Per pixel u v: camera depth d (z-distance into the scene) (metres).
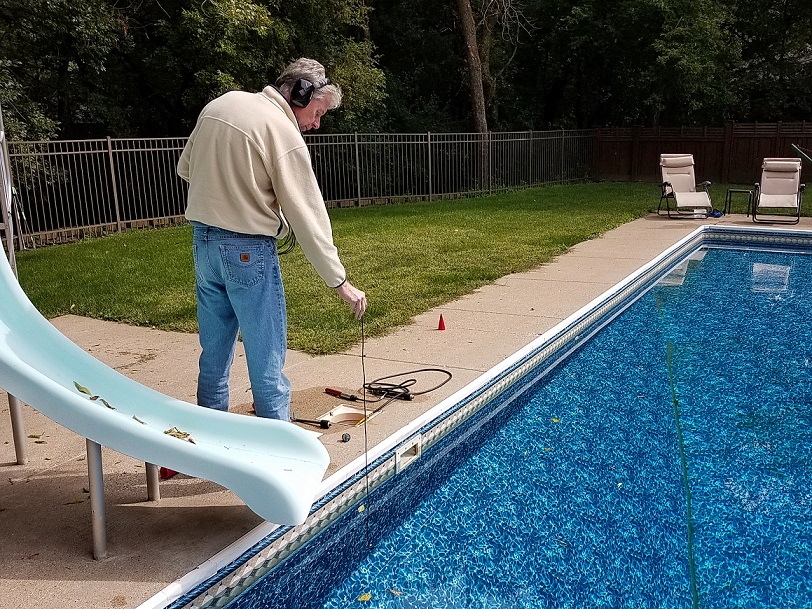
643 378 4.34
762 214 11.30
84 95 13.51
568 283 6.23
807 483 3.00
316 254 2.48
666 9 16.17
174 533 2.28
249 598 2.23
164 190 12.29
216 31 12.20
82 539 2.24
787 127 16.80
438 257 7.59
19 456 2.80
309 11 13.48
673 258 8.26
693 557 2.47
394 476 3.01
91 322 5.16
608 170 19.39
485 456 3.32
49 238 9.84
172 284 6.39
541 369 4.52
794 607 2.20
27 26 11.34
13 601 1.89
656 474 3.09
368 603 2.26
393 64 19.75
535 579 2.38
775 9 19.11
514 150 17.08
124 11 13.41
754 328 5.41
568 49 19.67
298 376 3.83
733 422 3.65
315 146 13.96
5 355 1.99
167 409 2.58
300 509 2.13
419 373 3.85
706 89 17.06
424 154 15.56
